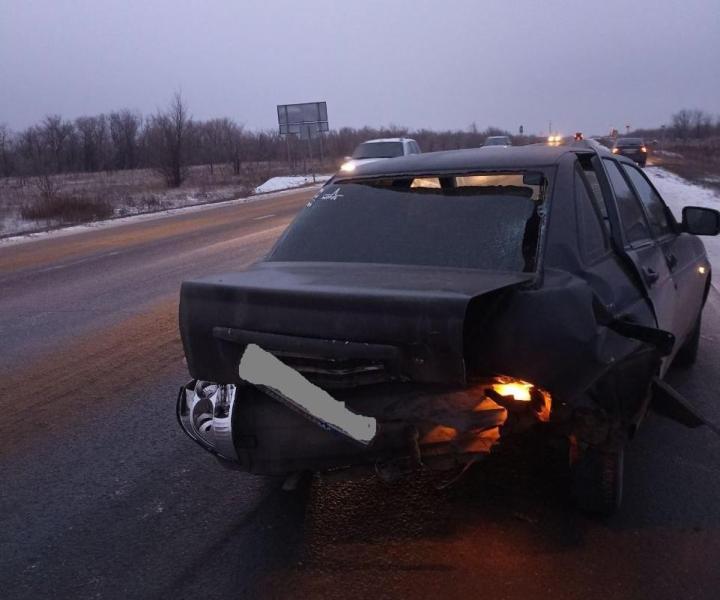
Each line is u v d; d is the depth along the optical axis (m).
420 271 3.38
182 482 4.13
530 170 3.70
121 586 3.13
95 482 4.17
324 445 3.10
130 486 4.10
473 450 3.11
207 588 3.08
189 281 3.24
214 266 12.16
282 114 41.91
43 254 15.21
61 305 9.44
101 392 5.79
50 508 3.88
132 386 5.92
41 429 5.02
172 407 5.40
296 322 2.96
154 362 6.59
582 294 3.09
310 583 3.08
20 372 6.41
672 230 5.45
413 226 3.71
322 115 41.53
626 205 4.45
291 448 3.12
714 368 5.82
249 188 35.56
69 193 30.98
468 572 3.12
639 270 3.88
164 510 3.81
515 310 2.97
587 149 4.18
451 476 3.99
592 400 3.10
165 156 38.31
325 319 2.91
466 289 2.90
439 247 3.55
